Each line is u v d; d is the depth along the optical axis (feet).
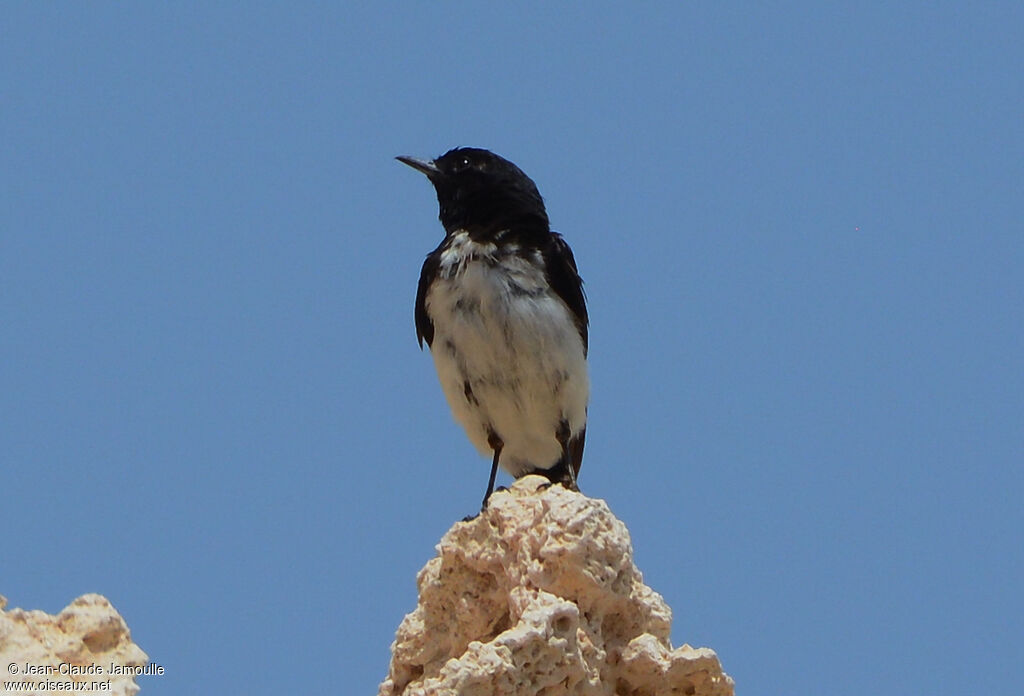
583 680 39.99
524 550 41.32
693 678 40.83
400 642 44.80
